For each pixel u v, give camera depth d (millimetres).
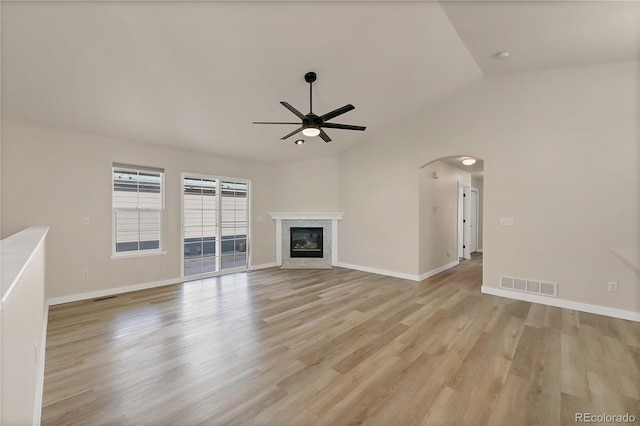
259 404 1907
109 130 4082
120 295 4246
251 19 2648
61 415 1790
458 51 3547
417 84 4230
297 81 3637
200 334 2947
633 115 3348
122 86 3221
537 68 3822
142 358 2473
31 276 1737
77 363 2387
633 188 3348
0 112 3359
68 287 3926
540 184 3891
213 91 3564
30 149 3648
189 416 1795
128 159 4434
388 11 2805
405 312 3582
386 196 5555
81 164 4023
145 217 4676
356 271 5910
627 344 2723
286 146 5609
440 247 5996
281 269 6145
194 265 5254
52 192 3799
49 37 2486
